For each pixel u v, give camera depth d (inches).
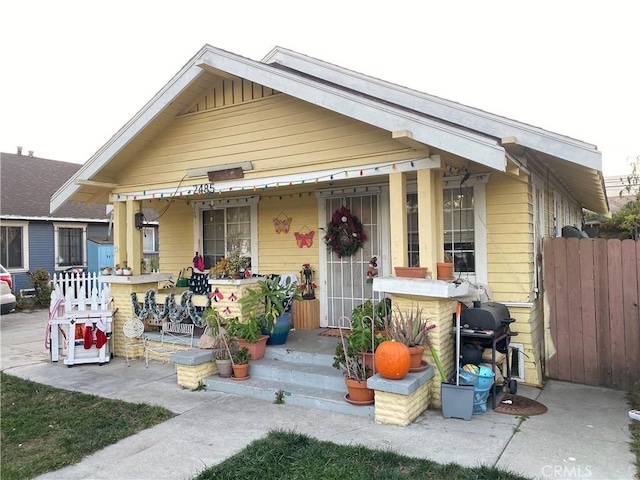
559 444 163.5
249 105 263.3
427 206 208.1
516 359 251.0
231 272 275.1
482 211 253.6
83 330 304.5
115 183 321.1
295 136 247.9
